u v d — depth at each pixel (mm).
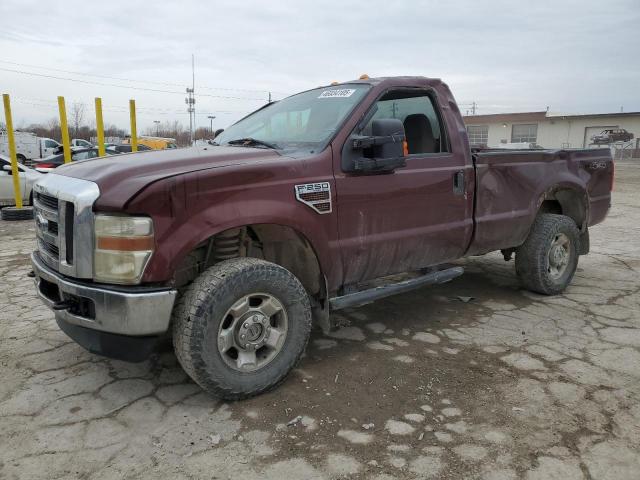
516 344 3992
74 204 2822
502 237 4605
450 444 2703
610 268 6293
